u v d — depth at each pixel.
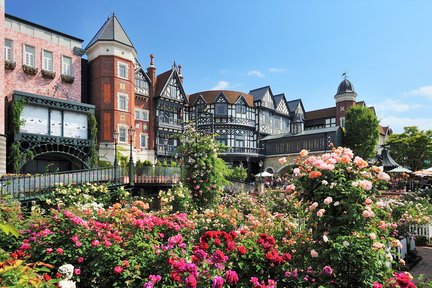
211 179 10.03
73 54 26.23
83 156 24.81
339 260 3.79
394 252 4.61
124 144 27.70
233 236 4.14
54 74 24.58
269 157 43.22
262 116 44.94
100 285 4.41
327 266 3.73
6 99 21.58
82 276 4.48
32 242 4.95
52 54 24.84
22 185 11.74
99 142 26.53
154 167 17.47
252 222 6.28
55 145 22.97
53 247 4.87
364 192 4.32
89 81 28.50
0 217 5.55
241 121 42.12
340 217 4.26
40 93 23.78
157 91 36.56
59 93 25.00
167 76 37.53
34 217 6.94
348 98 49.94
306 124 54.88
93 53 28.34
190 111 41.16
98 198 11.98
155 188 17.36
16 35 22.69
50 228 5.18
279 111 48.72
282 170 41.50
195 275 3.15
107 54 27.45
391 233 7.91
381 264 3.77
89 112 24.97
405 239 8.77
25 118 21.34
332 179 4.51
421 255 9.30
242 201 11.25
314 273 4.04
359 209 4.29
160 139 36.12
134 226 4.93
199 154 9.98
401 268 7.57
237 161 42.25
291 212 8.34
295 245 4.82
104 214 6.22
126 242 4.62
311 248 4.51
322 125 52.84
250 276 3.83
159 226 5.66
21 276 2.37
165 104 36.94
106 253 4.31
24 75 22.91
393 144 43.09
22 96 21.12
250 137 43.12
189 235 5.90
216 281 2.99
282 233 5.50
